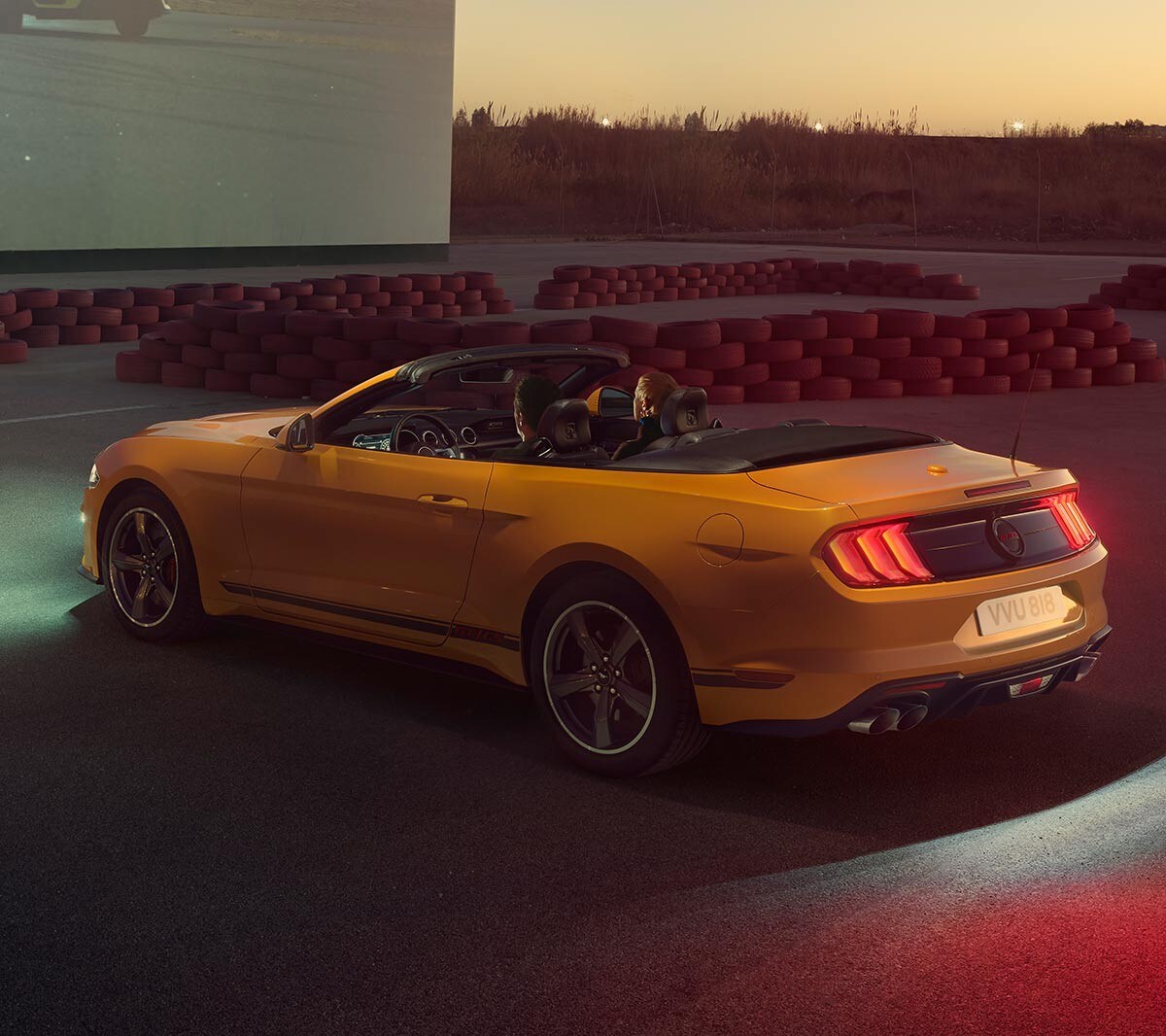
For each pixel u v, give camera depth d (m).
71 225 29.55
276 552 5.31
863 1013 2.97
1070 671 4.43
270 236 33.00
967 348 14.84
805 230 60.97
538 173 64.88
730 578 4.00
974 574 4.09
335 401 5.19
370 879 3.65
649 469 4.33
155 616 5.85
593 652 4.37
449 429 5.75
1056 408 13.78
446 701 5.18
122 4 29.50
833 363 14.37
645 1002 3.02
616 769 4.34
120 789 4.26
